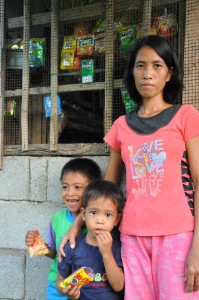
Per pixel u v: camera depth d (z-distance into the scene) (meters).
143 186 1.97
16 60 2.97
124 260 2.01
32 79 3.02
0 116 2.90
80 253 2.08
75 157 2.73
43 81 3.01
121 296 2.07
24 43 2.84
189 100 2.37
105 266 1.95
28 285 2.83
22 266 2.85
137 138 2.03
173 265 1.85
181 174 1.93
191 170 1.94
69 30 2.89
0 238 2.92
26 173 2.86
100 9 2.69
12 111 2.95
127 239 2.00
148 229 1.92
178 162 1.94
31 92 2.85
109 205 1.98
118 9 2.67
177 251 1.85
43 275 2.79
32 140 2.99
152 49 2.02
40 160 2.82
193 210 1.91
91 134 3.61
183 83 2.37
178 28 2.51
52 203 2.78
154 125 2.00
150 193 1.95
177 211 1.88
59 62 2.87
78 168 2.34
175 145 1.94
